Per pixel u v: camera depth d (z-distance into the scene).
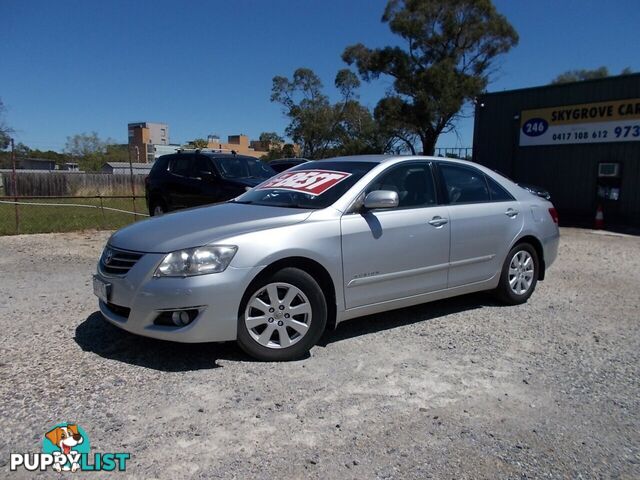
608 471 2.78
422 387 3.69
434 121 34.03
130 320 3.81
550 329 5.05
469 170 5.56
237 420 3.16
